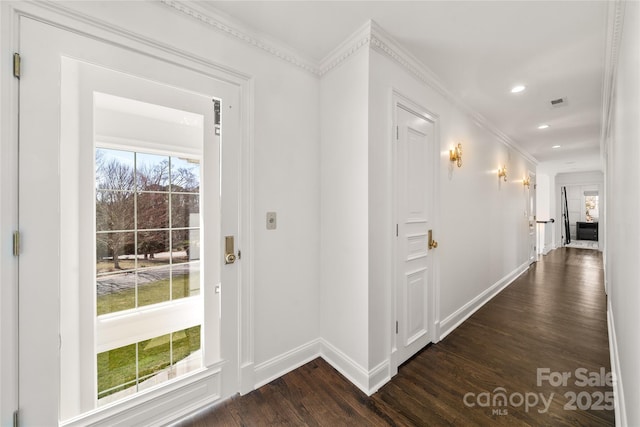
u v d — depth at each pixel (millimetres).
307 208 2055
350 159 1854
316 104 2115
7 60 1015
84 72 1212
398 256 1973
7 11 1012
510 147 4238
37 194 1085
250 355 1729
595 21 1599
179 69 1447
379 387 1748
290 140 1946
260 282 1789
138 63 1319
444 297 2512
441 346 2260
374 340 1759
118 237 1355
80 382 1237
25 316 1064
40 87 1083
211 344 1608
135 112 1366
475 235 3115
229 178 1648
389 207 1866
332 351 2008
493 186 3611
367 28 1662
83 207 1240
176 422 1464
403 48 1895
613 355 1925
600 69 2141
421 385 1765
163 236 1489
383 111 1832
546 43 1834
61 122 1160
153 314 1461
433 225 2350
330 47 1894
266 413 1530
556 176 8242
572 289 3820
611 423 1429
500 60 2045
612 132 2465
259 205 1782
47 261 1110
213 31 1558
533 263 5660
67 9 1124
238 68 1664
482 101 2760
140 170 1406
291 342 1962
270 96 1827
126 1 1268
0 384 1014
